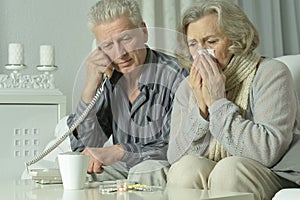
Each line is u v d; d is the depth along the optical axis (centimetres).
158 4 328
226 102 170
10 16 334
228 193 130
